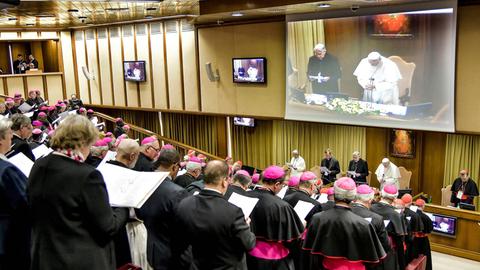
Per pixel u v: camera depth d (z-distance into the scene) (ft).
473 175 33.83
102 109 51.55
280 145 41.65
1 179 7.47
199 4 30.04
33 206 7.06
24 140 12.74
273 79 33.19
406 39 25.45
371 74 27.17
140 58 44.39
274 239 12.23
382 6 25.95
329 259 12.26
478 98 23.86
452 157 34.35
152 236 10.02
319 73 29.63
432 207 26.84
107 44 47.52
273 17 32.17
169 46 41.39
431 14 24.30
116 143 17.31
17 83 47.65
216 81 37.58
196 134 46.39
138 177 8.20
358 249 11.80
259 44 33.53
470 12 23.39
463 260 25.68
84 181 6.91
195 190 12.73
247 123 42.73
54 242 6.85
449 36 23.90
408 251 19.34
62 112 31.45
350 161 35.22
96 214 6.94
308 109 30.78
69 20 41.83
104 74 48.55
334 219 12.04
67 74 51.60
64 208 6.82
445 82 24.53
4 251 7.55
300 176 15.90
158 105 43.68
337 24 28.12
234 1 27.86
